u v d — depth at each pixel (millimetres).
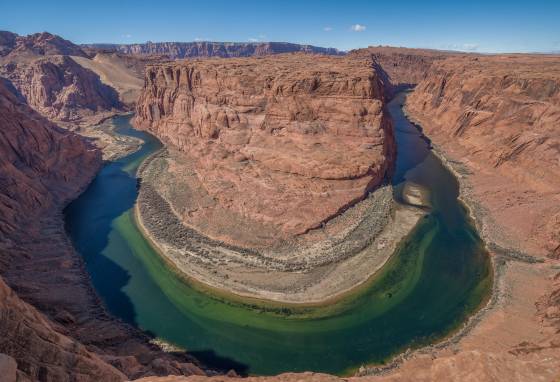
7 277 55938
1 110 85938
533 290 57125
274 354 49438
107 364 30750
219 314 56000
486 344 47375
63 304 54125
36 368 24453
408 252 69312
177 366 39656
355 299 58125
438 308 56312
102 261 68688
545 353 35594
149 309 57125
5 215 69500
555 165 82188
